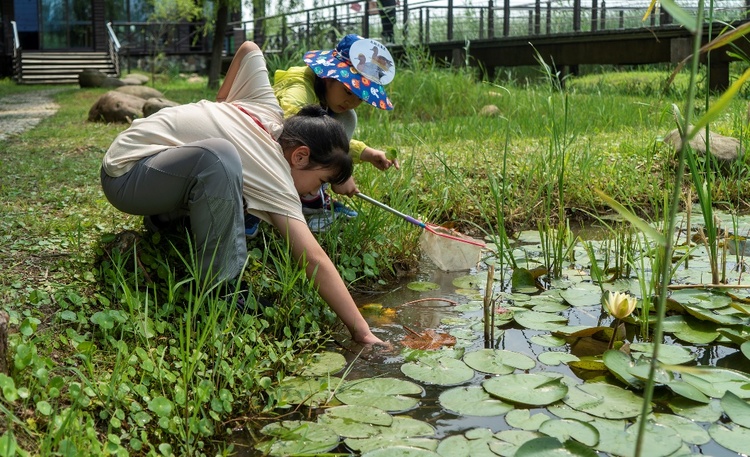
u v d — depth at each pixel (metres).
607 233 4.41
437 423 2.16
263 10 17.42
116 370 2.04
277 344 2.55
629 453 1.94
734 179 5.08
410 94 9.49
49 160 5.86
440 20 15.78
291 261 2.96
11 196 4.14
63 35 25.77
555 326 2.90
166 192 2.53
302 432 2.10
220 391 2.17
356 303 3.26
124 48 26.06
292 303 2.77
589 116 7.85
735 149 5.18
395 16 14.48
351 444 2.02
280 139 2.77
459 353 2.66
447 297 3.35
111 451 1.78
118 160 2.59
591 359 2.58
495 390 2.31
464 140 6.48
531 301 3.25
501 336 2.86
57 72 24.09
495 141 6.30
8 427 1.68
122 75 25.02
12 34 25.58
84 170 5.21
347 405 2.25
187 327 2.16
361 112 8.95
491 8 14.80
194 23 24.47
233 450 2.04
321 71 3.16
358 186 4.08
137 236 2.91
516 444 1.99
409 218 3.46
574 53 12.95
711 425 2.10
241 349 2.46
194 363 2.12
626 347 2.51
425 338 2.81
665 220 3.80
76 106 14.19
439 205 4.41
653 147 5.41
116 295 2.56
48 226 3.37
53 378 1.93
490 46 14.54
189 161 2.48
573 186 4.80
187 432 2.00
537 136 6.61
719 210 4.82
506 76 15.20
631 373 2.34
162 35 25.94
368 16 14.49
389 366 2.57
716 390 2.30
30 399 1.91
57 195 4.14
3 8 25.50
